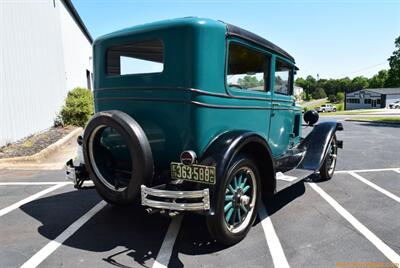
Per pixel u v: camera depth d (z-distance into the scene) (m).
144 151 2.78
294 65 4.62
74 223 3.62
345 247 3.01
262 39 3.59
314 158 4.57
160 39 2.96
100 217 3.80
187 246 3.06
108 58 3.44
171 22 2.89
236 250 2.97
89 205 4.21
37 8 10.26
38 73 10.19
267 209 4.04
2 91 7.68
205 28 2.81
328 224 3.55
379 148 9.14
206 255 2.88
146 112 3.12
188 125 2.87
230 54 3.13
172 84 2.92
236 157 3.01
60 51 13.02
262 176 3.49
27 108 9.19
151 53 3.14
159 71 3.04
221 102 3.05
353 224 3.54
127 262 2.77
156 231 3.40
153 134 3.11
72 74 15.66
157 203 2.70
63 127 11.61
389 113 37.62
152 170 2.85
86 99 12.45
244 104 3.37
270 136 4.07
